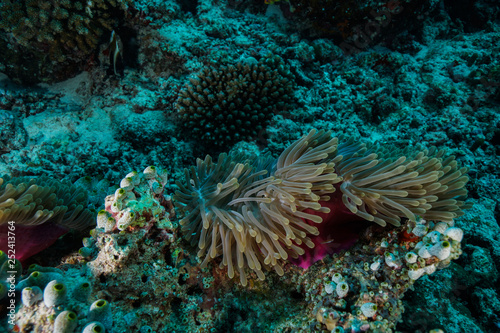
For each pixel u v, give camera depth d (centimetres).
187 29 102
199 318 51
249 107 91
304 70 112
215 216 51
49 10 89
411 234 46
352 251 50
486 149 92
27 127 92
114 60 91
